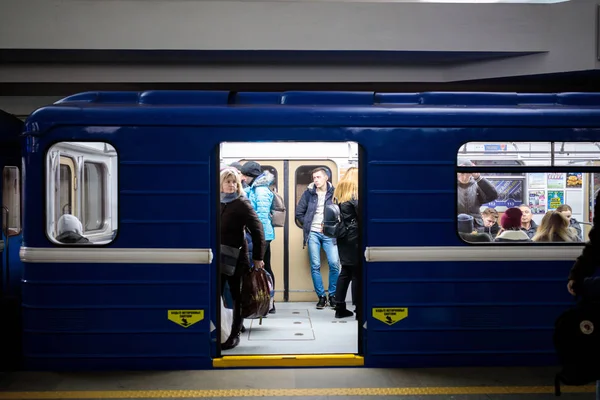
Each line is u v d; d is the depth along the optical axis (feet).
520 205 14.99
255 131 14.56
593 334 9.62
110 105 14.78
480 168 14.74
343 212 19.42
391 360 14.70
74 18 25.17
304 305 22.82
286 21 25.38
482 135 14.70
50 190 14.60
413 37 25.70
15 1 25.03
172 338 14.53
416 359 14.73
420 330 14.67
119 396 12.74
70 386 13.38
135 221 14.42
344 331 18.24
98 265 14.40
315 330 18.42
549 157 14.92
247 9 25.29
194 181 14.52
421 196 14.66
